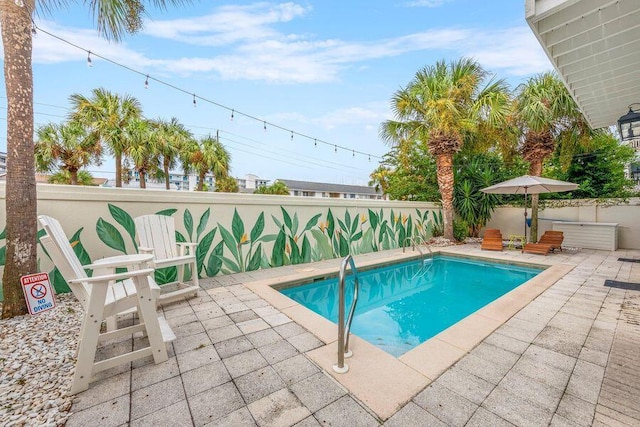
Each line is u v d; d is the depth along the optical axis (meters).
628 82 3.90
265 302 3.39
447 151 8.21
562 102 6.73
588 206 7.99
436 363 2.00
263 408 1.56
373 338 3.20
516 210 9.35
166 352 2.06
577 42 3.07
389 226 7.95
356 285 2.27
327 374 1.88
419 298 4.59
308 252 6.06
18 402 1.61
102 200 3.81
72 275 1.88
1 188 3.18
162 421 1.47
